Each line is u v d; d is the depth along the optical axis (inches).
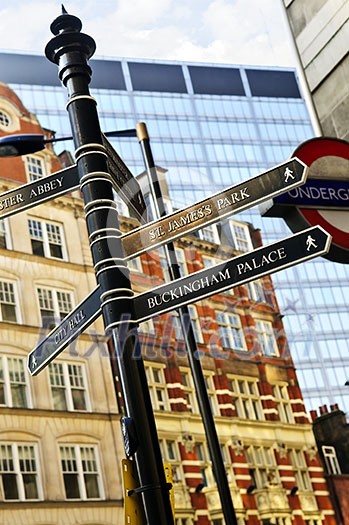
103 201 242.5
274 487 2256.4
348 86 341.1
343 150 269.0
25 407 1780.3
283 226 2883.9
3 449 1712.6
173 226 241.9
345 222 261.3
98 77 3120.1
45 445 1768.0
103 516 1776.6
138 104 3122.5
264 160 3228.3
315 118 363.6
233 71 3368.6
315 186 260.7
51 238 2021.4
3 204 264.1
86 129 250.1
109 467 1830.7
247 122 3292.3
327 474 2421.3
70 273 2003.0
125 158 2940.5
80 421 1836.9
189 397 2158.0
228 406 2257.6
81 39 258.8
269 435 2356.1
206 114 3223.4
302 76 371.9
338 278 3142.2
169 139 3085.6
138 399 223.1
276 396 2476.6
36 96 2829.7
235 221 2800.2
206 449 2143.2
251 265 231.5
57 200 2071.9
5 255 1915.6
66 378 1849.2
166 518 213.5
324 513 2357.3
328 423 2532.0
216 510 2058.3
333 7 347.9
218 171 3100.4
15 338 1830.7
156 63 3203.7
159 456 219.5
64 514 1728.6
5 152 277.4
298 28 375.6
